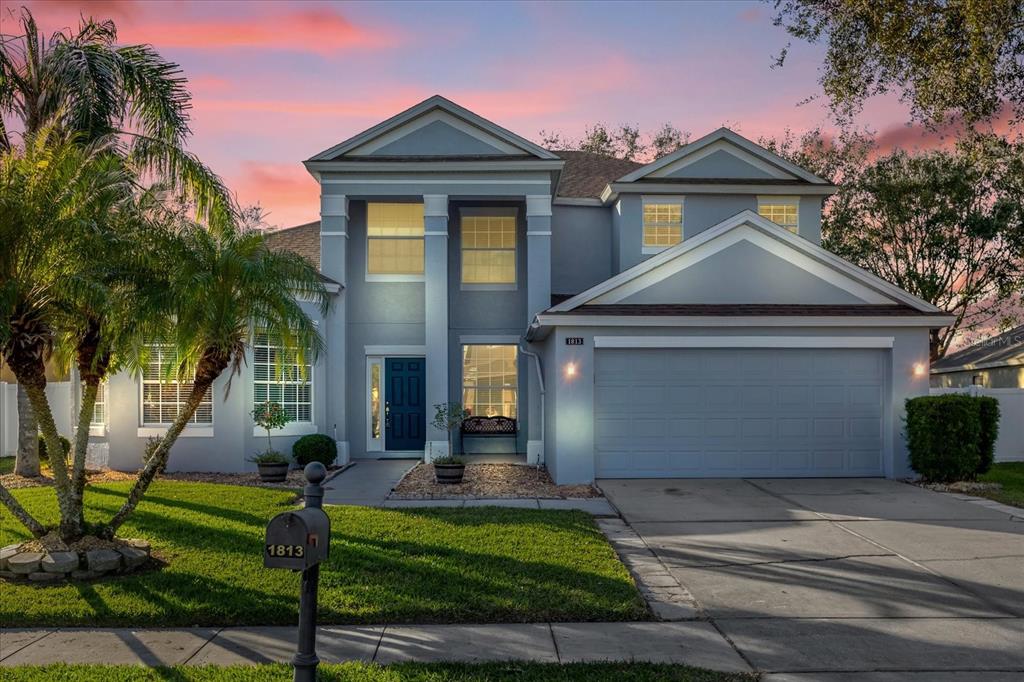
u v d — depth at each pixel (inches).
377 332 757.9
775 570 328.5
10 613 265.1
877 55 529.0
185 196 418.6
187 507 454.9
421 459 748.6
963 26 487.2
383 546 358.3
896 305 608.4
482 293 768.3
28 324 315.6
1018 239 1018.7
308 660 179.0
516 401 763.4
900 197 1114.1
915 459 563.8
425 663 223.0
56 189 314.8
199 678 211.3
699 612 274.2
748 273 612.1
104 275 315.0
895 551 359.9
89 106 544.1
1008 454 765.9
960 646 241.6
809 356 593.3
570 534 384.5
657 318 573.0
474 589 291.1
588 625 261.3
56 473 323.0
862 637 249.4
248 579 304.3
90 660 228.7
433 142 729.0
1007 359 1016.9
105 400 665.0
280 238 892.6
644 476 585.6
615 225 799.1
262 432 639.8
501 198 732.7
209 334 328.5
